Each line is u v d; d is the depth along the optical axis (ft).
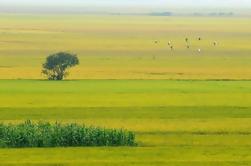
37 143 487.20
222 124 576.20
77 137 491.31
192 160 441.27
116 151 467.11
